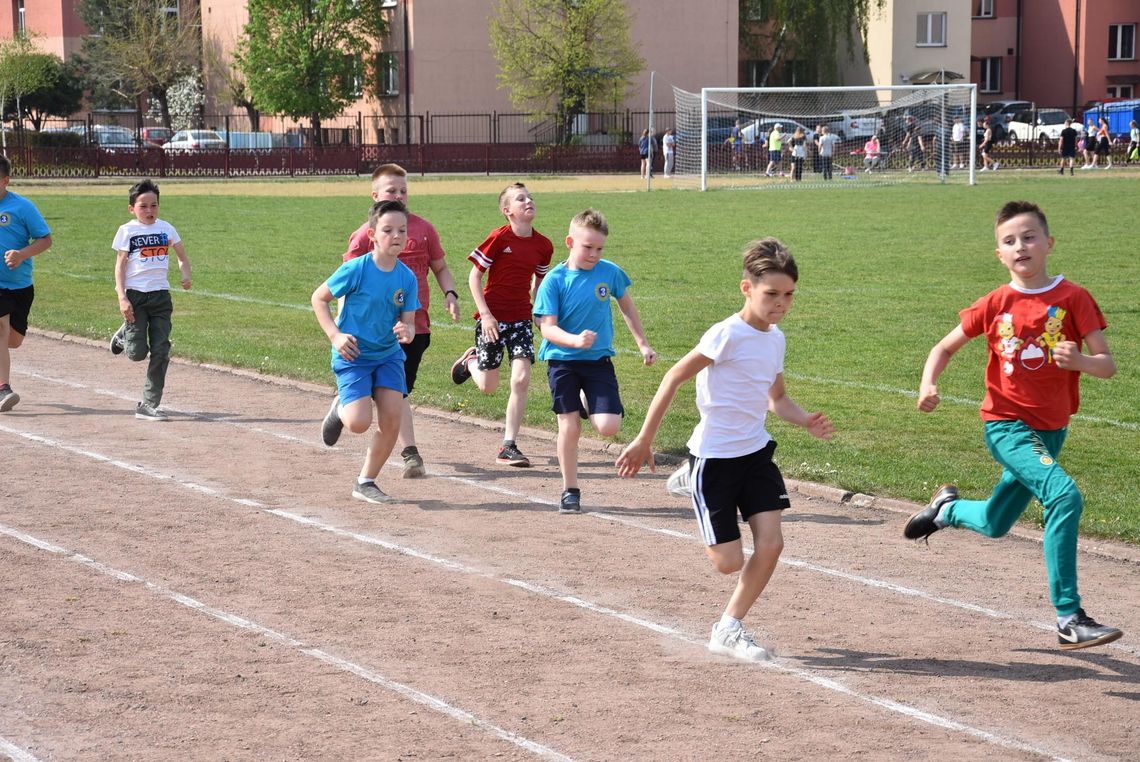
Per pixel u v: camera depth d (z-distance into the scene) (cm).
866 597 1052
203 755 733
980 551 1195
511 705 811
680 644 932
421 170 9094
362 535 1208
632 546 1188
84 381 2012
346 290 1290
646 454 926
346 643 919
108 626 947
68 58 11956
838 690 848
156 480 1401
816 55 10969
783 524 1281
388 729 772
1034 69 11700
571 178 8519
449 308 1536
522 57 9319
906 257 3834
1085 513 1296
